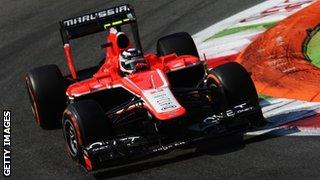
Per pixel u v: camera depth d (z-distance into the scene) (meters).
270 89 37.84
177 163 30.19
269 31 47.97
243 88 31.00
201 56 46.66
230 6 56.72
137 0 63.06
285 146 30.11
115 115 32.59
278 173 27.70
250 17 52.66
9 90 45.66
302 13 50.25
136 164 30.75
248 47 45.84
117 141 29.09
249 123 30.88
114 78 33.44
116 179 29.58
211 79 32.09
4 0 70.69
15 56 53.25
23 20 62.53
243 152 30.17
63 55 52.12
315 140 30.23
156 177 29.11
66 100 35.94
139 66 33.19
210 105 33.06
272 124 32.88
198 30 52.47
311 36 45.62
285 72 39.91
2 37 58.62
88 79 35.97
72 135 30.98
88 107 29.77
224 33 50.28
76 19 37.72
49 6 65.62
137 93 31.31
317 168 27.58
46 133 36.59
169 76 34.75
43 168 32.22
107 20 37.59
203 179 28.27
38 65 50.59
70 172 31.19
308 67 40.06
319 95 35.50
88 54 51.56
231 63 32.19
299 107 34.47
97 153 28.64
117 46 34.12
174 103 29.97
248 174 28.05
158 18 57.03
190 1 60.16
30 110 41.00
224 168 28.95
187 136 31.48
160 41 37.94
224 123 30.56
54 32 57.62
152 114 29.84
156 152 29.08
